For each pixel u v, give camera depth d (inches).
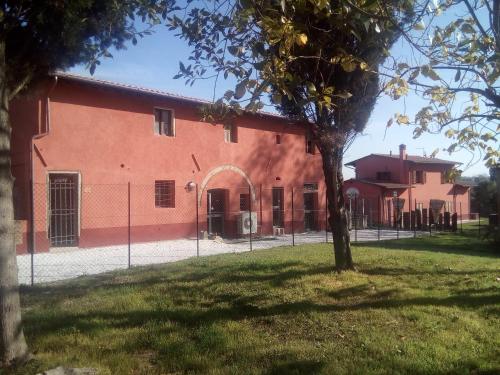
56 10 248.4
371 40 217.0
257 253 527.8
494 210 1095.6
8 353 180.9
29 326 242.2
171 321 253.0
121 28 287.1
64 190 634.8
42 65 269.4
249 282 331.0
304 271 362.9
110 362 196.7
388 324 243.1
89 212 652.7
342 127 341.7
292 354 202.7
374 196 1179.3
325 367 188.7
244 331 236.7
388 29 186.5
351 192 1053.8
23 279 397.7
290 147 976.9
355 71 313.9
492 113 219.1
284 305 275.9
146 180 722.8
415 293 302.2
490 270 389.1
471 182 1647.4
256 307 275.7
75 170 638.5
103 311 270.2
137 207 709.9
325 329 237.5
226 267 396.2
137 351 211.8
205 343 217.6
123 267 459.2
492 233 731.4
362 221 1131.9
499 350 209.8
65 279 390.3
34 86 305.0
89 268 462.3
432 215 1064.8
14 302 183.6
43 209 603.8
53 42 260.5
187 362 195.8
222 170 840.3
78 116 643.5
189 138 787.4
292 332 235.3
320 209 1043.9
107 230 672.4
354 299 289.7
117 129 688.4
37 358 193.6
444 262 429.1
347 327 239.1
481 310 267.3
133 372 189.2
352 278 337.4
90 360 198.4
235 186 863.7
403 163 1381.6
